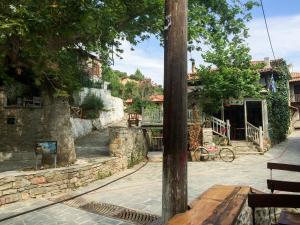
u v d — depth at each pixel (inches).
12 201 319.9
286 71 1107.3
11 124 700.7
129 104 1396.4
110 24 394.6
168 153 139.9
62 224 260.8
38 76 404.5
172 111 140.1
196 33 448.5
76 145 721.6
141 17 463.5
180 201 138.3
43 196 350.6
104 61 465.4
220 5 569.6
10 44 363.6
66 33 343.6
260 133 756.0
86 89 1081.4
